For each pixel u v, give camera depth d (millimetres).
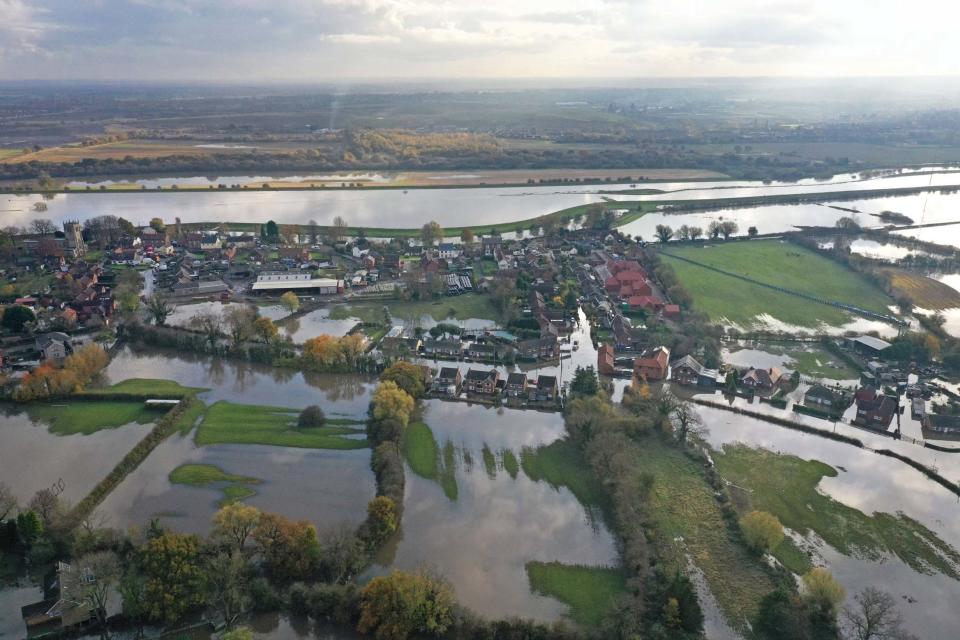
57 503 134375
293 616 113000
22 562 124812
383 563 125562
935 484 154125
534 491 148875
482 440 169625
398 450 162250
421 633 109438
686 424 169500
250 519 123312
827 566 127562
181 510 140250
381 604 107688
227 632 102938
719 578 122500
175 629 109562
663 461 158750
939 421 174500
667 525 136000
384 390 173875
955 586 123375
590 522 139125
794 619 109625
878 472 158250
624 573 124000
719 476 152625
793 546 132500
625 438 161375
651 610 111688
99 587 111688
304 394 194625
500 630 107312
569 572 124125
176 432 171250
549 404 187750
